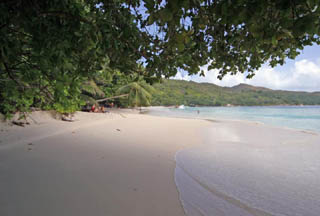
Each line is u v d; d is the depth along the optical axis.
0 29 1.78
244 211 2.51
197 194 2.91
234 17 1.22
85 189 2.82
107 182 3.11
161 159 4.54
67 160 4.04
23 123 7.43
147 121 12.43
